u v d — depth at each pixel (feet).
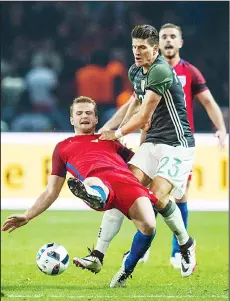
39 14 167.43
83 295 59.57
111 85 157.89
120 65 161.17
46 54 165.68
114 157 62.64
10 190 121.39
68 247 92.63
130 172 61.52
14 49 165.78
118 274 63.16
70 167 62.59
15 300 57.41
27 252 88.79
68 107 159.74
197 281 67.67
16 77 161.89
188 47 165.37
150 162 66.39
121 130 63.26
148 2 167.73
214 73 162.61
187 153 66.18
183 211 77.92
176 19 167.63
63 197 126.41
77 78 158.92
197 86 80.07
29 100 158.81
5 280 68.23
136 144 114.93
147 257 79.66
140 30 63.57
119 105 154.30
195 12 166.50
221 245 95.25
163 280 68.23
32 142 121.29
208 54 164.35
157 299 57.57
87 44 166.20
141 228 60.13
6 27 167.22
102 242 65.10
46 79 160.04
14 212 118.93
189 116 79.41
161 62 63.98
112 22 167.43
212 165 121.08
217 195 121.80
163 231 108.88
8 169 121.29
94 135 63.87
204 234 104.47
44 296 59.00
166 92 65.21
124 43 166.40
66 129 156.56
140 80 65.87
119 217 64.90
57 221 116.26
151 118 66.74
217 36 165.78
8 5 167.63
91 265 64.54
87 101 63.98
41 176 121.49
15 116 156.25
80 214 123.54
